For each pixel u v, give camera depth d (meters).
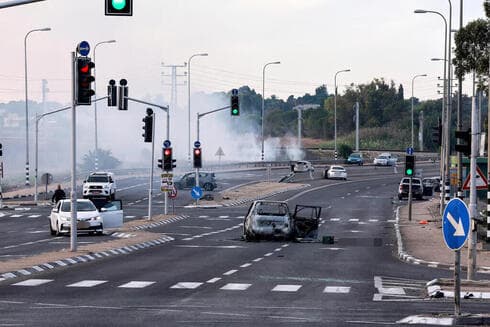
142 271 49.88
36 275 47.03
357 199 152.12
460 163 89.44
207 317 31.52
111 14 39.88
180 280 45.03
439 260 58.62
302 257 61.72
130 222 102.38
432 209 130.50
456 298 31.59
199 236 84.69
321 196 157.50
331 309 34.25
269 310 33.72
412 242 76.19
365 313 33.09
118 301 36.16
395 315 32.53
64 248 66.75
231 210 128.25
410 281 46.38
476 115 46.66
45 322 29.89
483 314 32.59
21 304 34.88
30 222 103.94
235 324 29.77
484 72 87.62
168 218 109.31
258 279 46.03
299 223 80.56
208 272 49.69
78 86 58.31
